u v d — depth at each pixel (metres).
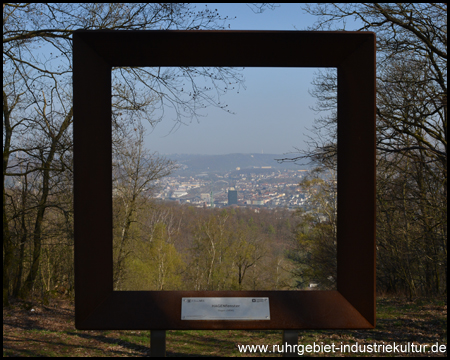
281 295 3.05
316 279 19.11
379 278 15.09
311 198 17.11
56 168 10.16
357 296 3.02
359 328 2.93
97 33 2.87
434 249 11.38
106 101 3.08
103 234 3.02
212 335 7.11
